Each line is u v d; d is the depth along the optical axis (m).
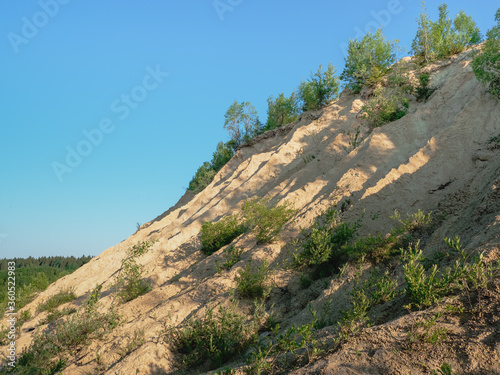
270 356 6.95
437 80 21.78
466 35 26.11
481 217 9.95
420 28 25.38
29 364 10.47
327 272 11.50
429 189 13.74
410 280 6.65
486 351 4.88
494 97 15.77
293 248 13.38
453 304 5.91
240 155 30.61
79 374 9.49
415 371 5.00
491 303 5.55
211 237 17.39
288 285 11.57
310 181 19.52
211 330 9.35
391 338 5.71
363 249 10.64
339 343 6.25
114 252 23.92
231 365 8.24
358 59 25.92
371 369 5.27
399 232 11.48
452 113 17.66
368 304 7.50
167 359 9.20
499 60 15.61
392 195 13.67
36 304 18.75
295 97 35.03
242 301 11.27
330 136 23.14
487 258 6.69
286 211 15.50
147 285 15.41
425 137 17.45
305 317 9.38
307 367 5.91
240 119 36.59
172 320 11.36
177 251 19.33
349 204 14.34
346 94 27.16
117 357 10.00
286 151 24.45
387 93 22.36
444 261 8.45
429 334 5.49
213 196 26.92
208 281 12.93
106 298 15.32
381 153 16.77
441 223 11.91
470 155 14.42
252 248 14.62
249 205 17.61
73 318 11.53
